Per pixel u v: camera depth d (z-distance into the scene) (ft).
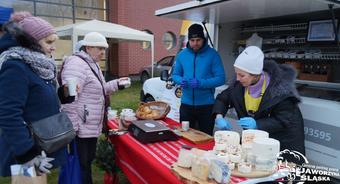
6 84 4.95
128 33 26.84
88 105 7.49
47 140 5.34
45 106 5.49
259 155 4.92
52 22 36.35
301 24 9.61
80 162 7.64
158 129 7.05
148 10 40.63
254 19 10.87
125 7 38.58
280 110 6.06
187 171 4.97
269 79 6.31
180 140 7.13
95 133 7.70
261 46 11.15
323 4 6.89
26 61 5.18
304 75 9.59
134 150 6.55
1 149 5.48
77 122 7.40
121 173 9.63
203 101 9.29
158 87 16.22
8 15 8.55
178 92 14.16
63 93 6.79
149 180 6.17
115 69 39.19
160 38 42.52
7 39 5.28
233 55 12.29
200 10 8.72
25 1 33.91
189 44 9.21
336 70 8.87
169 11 9.51
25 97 5.12
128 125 8.09
